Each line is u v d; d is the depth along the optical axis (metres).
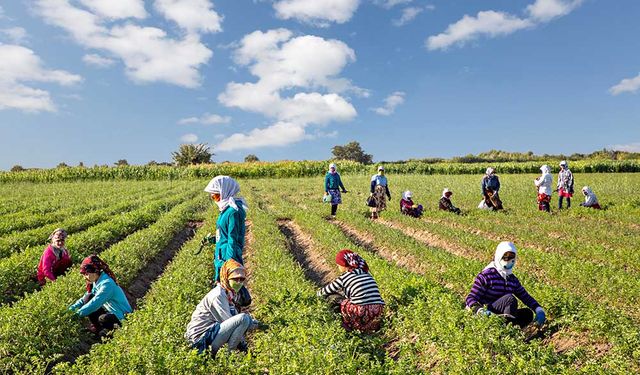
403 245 14.75
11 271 11.33
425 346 7.79
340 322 7.86
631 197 25.88
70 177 51.84
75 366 6.45
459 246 15.48
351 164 59.44
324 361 6.05
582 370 6.33
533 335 8.40
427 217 21.48
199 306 7.21
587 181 40.03
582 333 8.11
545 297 8.88
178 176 55.72
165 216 20.94
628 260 12.88
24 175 49.53
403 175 54.38
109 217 21.88
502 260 8.05
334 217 21.80
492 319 7.38
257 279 11.01
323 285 12.20
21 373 6.72
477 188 35.38
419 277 10.17
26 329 7.80
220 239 8.81
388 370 6.31
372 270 11.02
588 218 20.59
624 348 7.16
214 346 6.92
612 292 10.06
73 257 13.50
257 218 20.44
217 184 8.93
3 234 18.02
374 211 21.70
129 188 40.12
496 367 6.51
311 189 37.84
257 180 51.06
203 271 11.17
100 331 8.54
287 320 7.79
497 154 96.50
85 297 8.62
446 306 8.15
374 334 8.23
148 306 8.17
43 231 17.47
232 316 7.11
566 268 11.34
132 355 6.30
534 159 90.50
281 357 6.29
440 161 91.19
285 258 12.33
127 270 11.95
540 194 22.06
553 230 17.62
